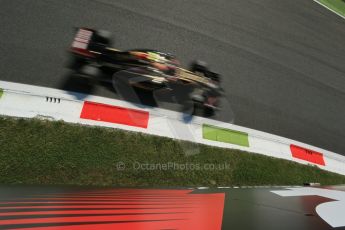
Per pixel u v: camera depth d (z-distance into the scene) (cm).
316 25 2317
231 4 2030
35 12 1429
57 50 1381
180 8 1809
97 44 1287
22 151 1113
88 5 1557
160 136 1361
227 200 809
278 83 1866
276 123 1723
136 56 1327
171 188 1154
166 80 1334
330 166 1748
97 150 1216
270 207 723
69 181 1125
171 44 1678
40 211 631
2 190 842
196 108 1501
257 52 1914
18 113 1190
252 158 1520
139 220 590
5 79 1245
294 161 1641
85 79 1340
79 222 568
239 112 1652
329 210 704
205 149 1431
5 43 1309
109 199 789
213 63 1741
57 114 1246
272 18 2141
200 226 566
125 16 1623
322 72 2064
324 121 1877
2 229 521
